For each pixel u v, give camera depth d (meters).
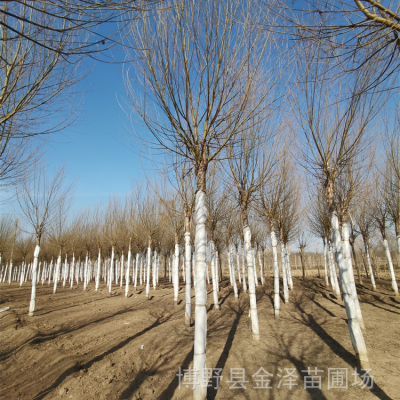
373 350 6.33
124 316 10.90
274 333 7.85
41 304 15.37
